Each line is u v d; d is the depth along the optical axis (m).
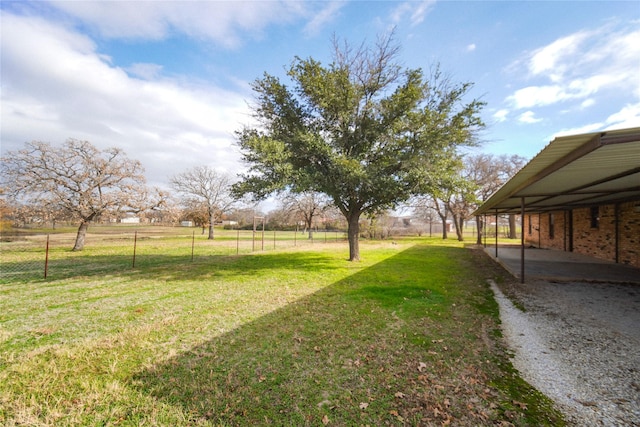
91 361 3.32
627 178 5.57
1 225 17.55
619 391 2.72
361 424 2.29
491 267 10.51
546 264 10.34
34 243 18.58
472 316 4.96
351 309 5.36
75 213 15.15
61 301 5.84
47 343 3.81
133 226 34.25
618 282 7.33
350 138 10.91
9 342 3.84
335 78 10.00
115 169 16.62
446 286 7.30
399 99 9.57
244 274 8.92
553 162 4.26
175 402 2.56
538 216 19.64
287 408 2.49
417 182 9.48
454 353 3.56
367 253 15.51
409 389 2.78
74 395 2.65
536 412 2.43
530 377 2.99
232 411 2.44
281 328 4.40
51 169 14.92
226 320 4.76
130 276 8.53
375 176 9.59
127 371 3.10
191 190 28.62
